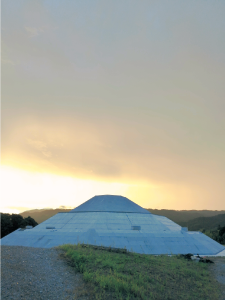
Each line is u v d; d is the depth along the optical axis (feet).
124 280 59.47
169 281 65.57
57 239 118.93
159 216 183.01
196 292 61.00
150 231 136.05
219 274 78.23
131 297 52.03
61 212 173.47
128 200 186.60
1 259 58.65
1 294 43.34
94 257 73.61
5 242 124.26
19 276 51.65
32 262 61.26
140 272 68.03
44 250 73.36
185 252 116.57
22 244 119.34
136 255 86.99
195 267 83.61
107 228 135.64
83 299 47.91
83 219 151.53
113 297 50.62
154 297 54.13
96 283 55.01
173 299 55.16
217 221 546.67
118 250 88.74
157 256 98.43
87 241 114.21
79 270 61.36
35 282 50.83
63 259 67.36
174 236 128.47
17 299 43.09
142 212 170.30
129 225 143.64
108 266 67.87
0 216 236.02
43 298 45.62
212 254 118.83
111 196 183.93
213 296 59.72
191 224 591.37
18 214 257.55
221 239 253.03
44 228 146.82
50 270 58.70
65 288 51.13
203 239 136.67
